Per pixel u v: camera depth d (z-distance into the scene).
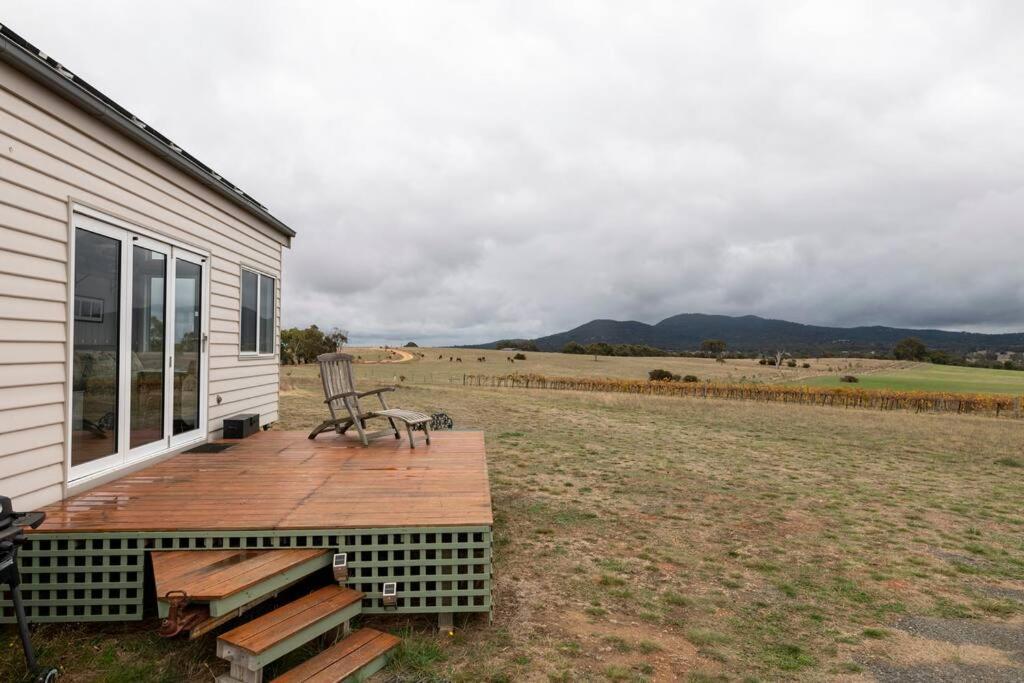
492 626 3.21
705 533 5.31
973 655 3.06
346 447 5.81
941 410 24.80
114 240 4.14
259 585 2.71
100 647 2.80
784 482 7.82
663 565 4.41
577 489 6.93
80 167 3.70
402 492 3.94
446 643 3.00
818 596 3.89
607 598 3.71
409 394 23.84
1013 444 12.64
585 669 2.73
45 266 3.40
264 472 4.57
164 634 2.40
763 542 5.09
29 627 2.95
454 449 5.77
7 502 2.34
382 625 3.19
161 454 4.97
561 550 4.66
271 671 2.59
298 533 3.13
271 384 7.80
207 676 2.57
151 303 4.70
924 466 9.63
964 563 4.69
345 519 3.26
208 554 3.04
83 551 2.98
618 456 9.49
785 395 28.78
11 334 3.13
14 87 3.12
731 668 2.80
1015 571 4.52
